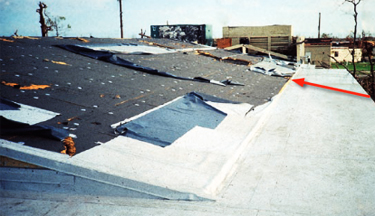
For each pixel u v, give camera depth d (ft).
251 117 23.97
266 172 15.47
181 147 16.48
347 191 13.29
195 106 23.47
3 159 13.11
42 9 77.15
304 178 14.69
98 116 17.84
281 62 63.87
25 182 13.20
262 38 91.30
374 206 11.96
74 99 19.54
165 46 53.47
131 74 29.14
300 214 11.39
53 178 12.99
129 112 19.52
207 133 19.10
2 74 20.53
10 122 14.39
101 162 13.26
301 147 19.16
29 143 13.51
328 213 11.48
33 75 21.94
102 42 44.45
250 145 19.54
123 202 12.30
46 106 17.43
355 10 59.47
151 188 12.58
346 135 21.39
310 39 113.91
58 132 14.53
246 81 37.86
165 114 20.47
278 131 22.44
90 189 12.99
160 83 28.09
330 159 17.12
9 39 33.12
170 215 11.31
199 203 12.27
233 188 13.69
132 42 51.88
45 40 37.04
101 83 24.13
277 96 32.42
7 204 11.97
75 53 32.24
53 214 11.31
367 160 16.87
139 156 14.49
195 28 107.14
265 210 11.71
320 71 58.18
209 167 14.88
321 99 33.37
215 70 41.06
